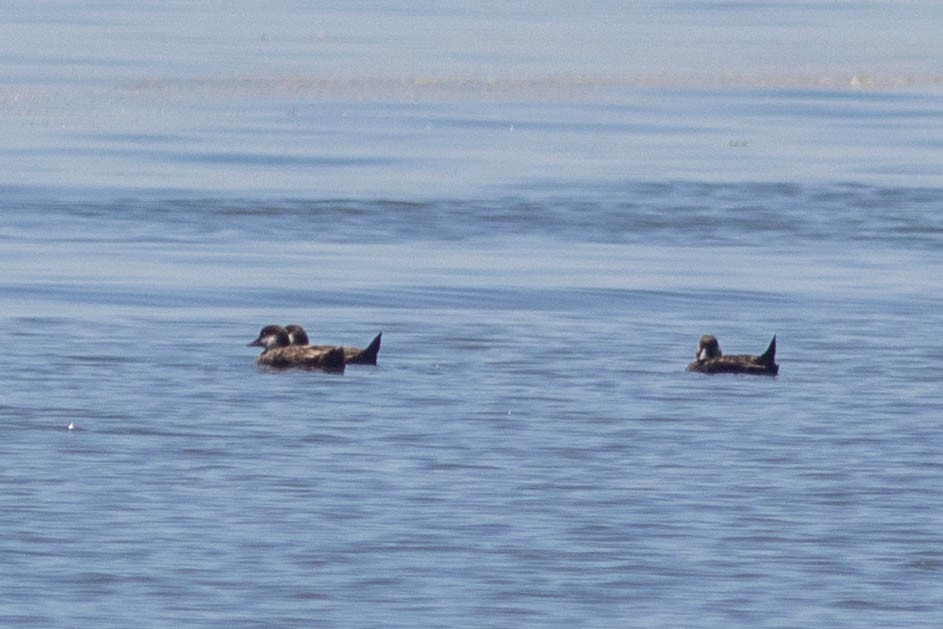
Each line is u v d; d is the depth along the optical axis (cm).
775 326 9194
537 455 6438
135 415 6950
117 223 12925
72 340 8506
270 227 12875
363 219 13312
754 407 7219
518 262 11400
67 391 7356
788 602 5000
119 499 5831
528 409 7144
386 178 15638
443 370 7912
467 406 7181
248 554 5319
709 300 10038
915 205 14212
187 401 7206
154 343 8481
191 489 5953
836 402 7325
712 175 15962
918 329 9100
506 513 5741
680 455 6462
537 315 9512
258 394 7350
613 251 11956
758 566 5272
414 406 7169
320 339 8781
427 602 4972
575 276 10831
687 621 4859
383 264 11250
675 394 7450
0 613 4844
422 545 5422
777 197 14612
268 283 10462
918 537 5538
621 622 4850
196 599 4966
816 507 5834
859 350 8506
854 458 6431
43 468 6172
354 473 6172
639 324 9250
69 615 4841
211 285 10369
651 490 6006
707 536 5534
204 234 12500
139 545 5384
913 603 5000
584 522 5650
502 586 5094
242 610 4894
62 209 13525
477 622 4831
